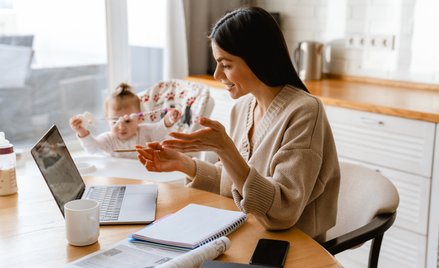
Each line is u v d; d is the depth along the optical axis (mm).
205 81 3227
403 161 2402
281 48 1466
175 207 1478
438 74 2861
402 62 3000
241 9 1472
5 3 2707
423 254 2387
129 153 2461
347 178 1660
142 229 1259
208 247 1111
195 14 3408
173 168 1580
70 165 1590
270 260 1118
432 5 2816
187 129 2502
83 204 1266
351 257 2645
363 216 1517
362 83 3156
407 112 2332
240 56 1431
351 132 2590
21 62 2816
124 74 3232
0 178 1563
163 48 3410
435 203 2312
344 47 3256
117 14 3137
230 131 1742
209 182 1659
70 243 1229
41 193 1608
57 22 2912
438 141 2258
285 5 3521
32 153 1343
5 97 2799
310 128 1396
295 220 1326
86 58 3068
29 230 1317
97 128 2928
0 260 1152
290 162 1364
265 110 1563
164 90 2709
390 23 3014
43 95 2938
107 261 1111
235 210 1460
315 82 3182
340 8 3229
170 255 1144
